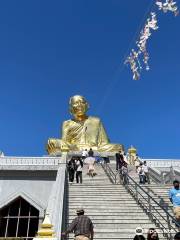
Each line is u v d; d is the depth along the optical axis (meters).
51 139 31.52
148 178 19.17
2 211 21.09
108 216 12.56
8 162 25.42
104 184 16.86
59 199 11.45
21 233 20.92
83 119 34.25
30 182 21.61
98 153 30.25
